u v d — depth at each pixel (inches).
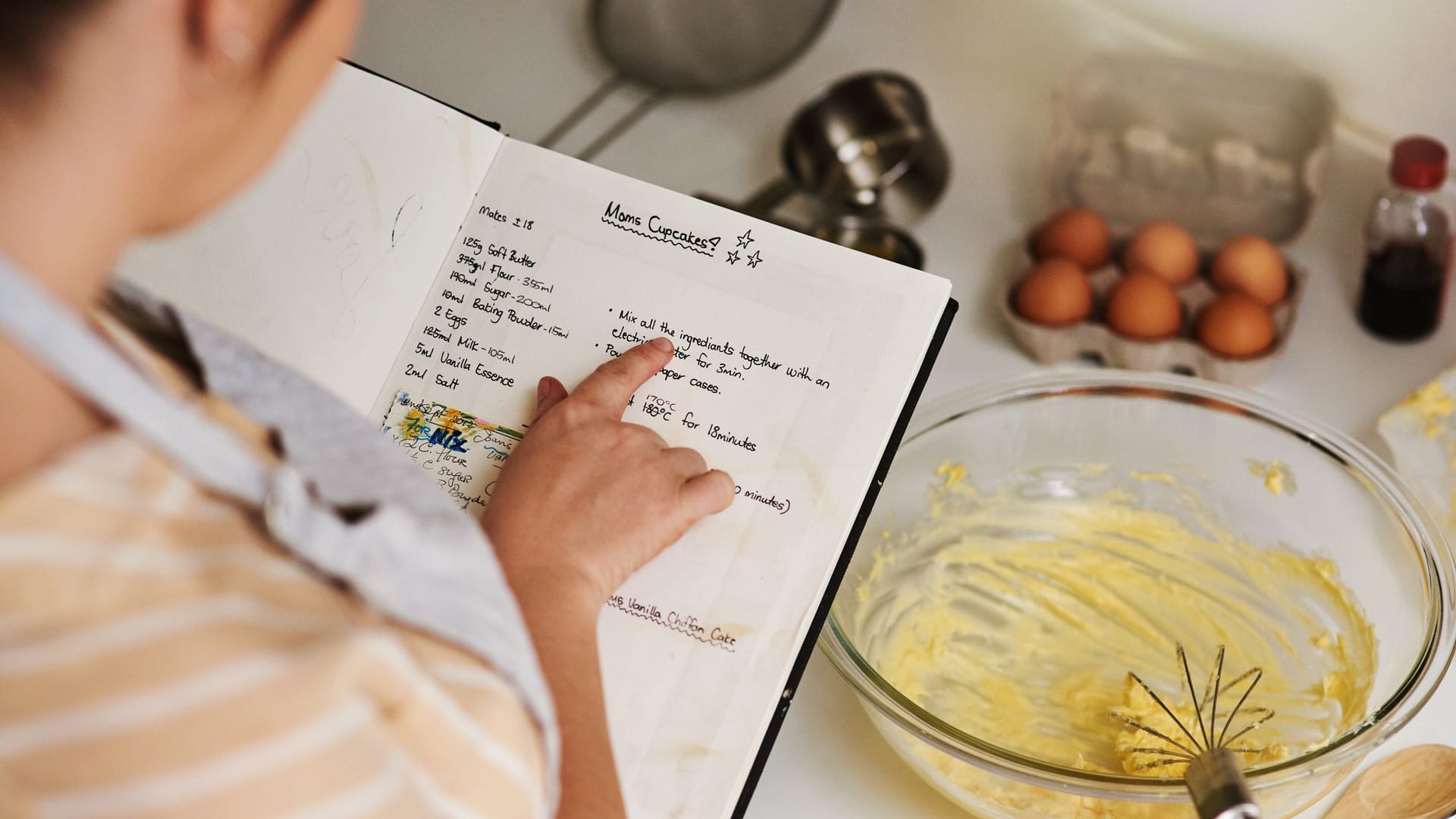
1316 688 48.3
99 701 23.9
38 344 23.3
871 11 63.2
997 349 55.9
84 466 24.8
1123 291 54.0
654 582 42.6
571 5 64.9
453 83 63.2
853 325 43.4
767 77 62.5
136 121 24.1
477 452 44.1
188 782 24.2
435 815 28.0
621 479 42.5
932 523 50.9
